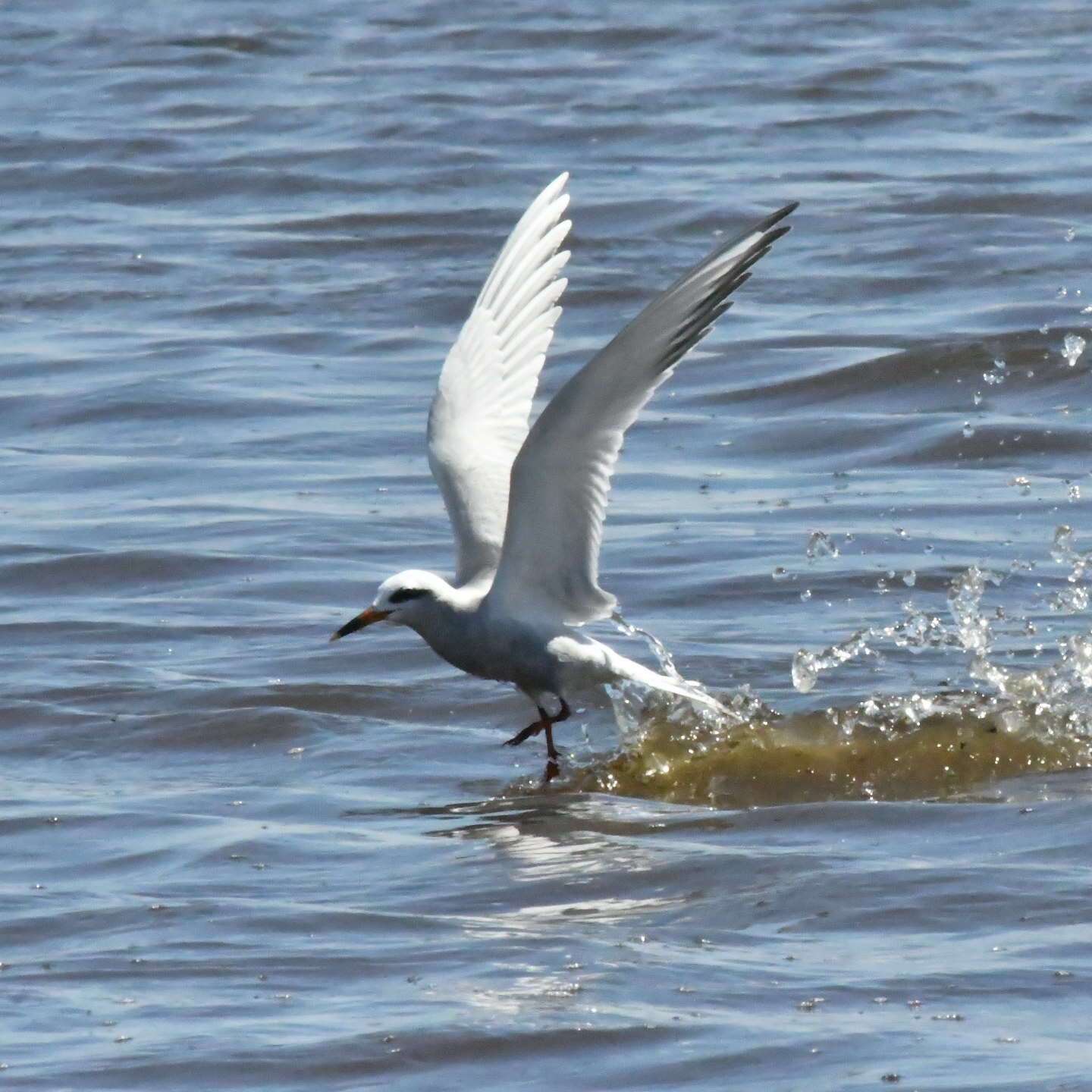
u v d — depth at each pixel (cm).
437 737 1330
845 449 2008
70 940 980
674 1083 814
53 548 1745
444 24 4159
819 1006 875
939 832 1104
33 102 3634
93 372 2319
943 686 1378
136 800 1207
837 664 1425
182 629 1543
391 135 3350
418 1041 852
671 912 996
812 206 2908
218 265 2756
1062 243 2706
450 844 1120
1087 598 1548
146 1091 820
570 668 1205
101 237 2891
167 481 1955
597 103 3541
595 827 1142
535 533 1170
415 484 1933
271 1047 851
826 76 3672
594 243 2789
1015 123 3372
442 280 2666
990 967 909
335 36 4084
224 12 4278
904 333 2348
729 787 1232
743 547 1702
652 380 1112
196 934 981
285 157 3244
